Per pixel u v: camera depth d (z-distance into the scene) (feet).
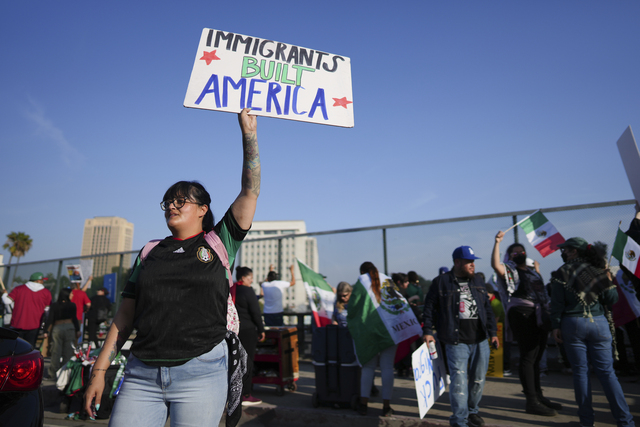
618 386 13.47
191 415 5.57
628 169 17.21
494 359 23.09
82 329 33.32
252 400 18.70
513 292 17.01
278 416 17.51
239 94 7.79
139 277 5.92
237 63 7.94
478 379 14.83
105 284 41.91
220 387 5.86
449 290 14.85
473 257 14.64
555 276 14.53
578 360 14.05
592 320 13.78
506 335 23.66
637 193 16.71
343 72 8.67
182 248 6.14
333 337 18.37
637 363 21.62
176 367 5.61
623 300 21.56
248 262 36.50
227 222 6.48
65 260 46.78
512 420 15.67
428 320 15.05
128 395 5.70
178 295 5.75
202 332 5.77
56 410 19.88
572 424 15.06
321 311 28.14
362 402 16.80
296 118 8.02
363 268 18.30
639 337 21.61
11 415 8.71
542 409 16.16
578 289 13.93
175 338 5.64
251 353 18.67
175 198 6.38
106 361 6.04
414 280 28.84
